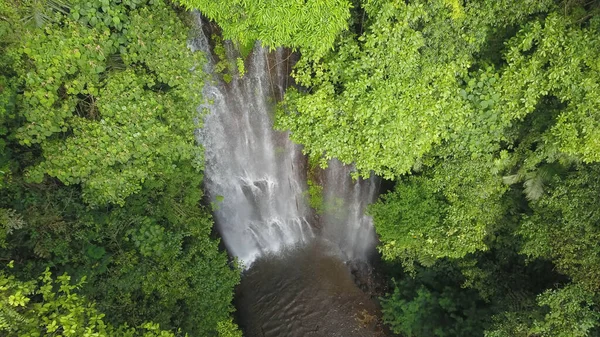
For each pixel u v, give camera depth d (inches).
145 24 327.0
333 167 607.2
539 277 465.1
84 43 301.4
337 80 374.9
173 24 358.6
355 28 386.6
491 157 404.8
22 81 308.0
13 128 324.2
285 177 638.5
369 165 391.2
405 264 539.5
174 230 446.0
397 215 483.5
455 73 355.6
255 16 305.0
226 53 479.5
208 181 576.1
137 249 411.8
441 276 561.9
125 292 390.0
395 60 333.4
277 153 606.9
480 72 365.1
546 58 328.8
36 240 352.8
